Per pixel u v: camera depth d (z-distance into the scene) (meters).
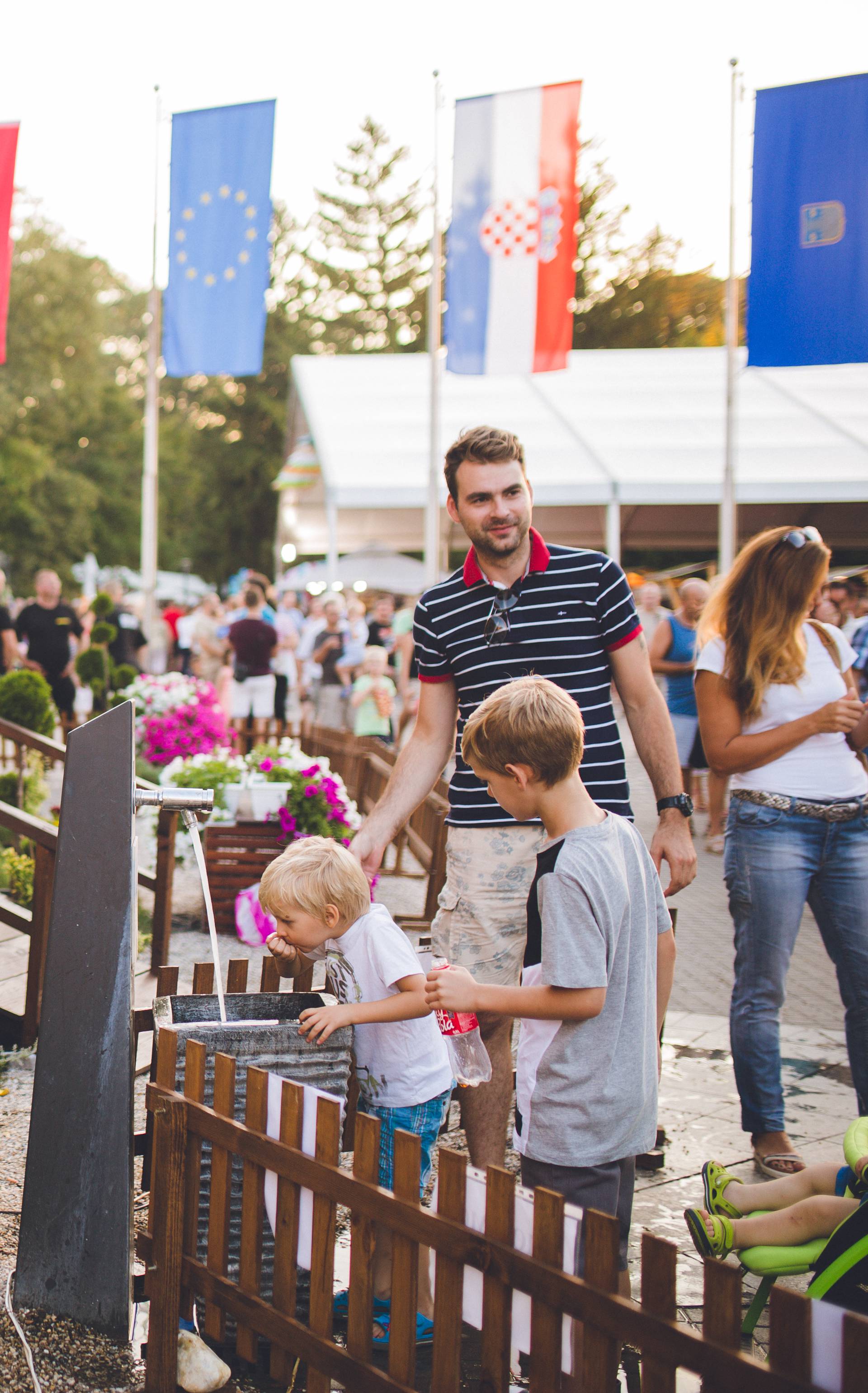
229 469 50.03
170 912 5.29
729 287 14.52
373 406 22.73
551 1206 1.86
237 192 10.83
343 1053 2.58
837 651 3.76
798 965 6.55
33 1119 2.56
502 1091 3.10
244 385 50.50
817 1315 1.58
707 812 11.39
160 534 49.94
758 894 3.65
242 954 6.01
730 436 14.89
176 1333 2.35
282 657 18.12
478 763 2.44
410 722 14.98
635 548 26.31
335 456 20.62
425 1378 2.51
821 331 7.84
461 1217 1.99
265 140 10.80
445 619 3.25
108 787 2.61
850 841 3.62
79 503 42.00
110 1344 2.47
